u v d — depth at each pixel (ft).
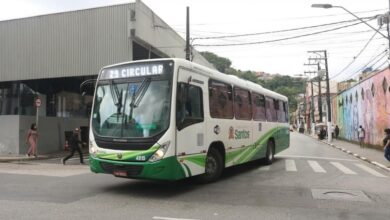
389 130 62.85
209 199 32.27
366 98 115.44
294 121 440.86
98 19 82.64
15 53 88.48
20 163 64.18
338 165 62.34
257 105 54.49
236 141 46.14
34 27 87.10
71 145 62.03
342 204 31.19
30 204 29.37
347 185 41.04
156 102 33.50
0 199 31.19
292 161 66.39
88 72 83.05
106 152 33.78
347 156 83.51
